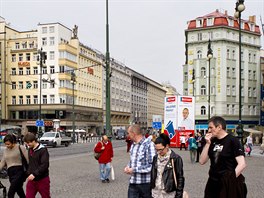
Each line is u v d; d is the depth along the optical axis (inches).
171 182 212.4
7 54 3102.9
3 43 3090.6
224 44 2559.1
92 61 3545.8
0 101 3080.7
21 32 3218.5
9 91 3102.9
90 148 1633.9
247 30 2689.5
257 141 2012.8
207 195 206.4
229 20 2605.8
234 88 2598.4
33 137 283.4
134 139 254.8
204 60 2561.5
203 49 2598.4
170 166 213.6
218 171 201.6
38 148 284.5
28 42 3093.0
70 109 3026.6
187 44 2659.9
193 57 2630.4
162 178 214.4
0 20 3267.7
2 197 370.3
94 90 3582.7
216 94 2544.3
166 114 1471.5
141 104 5467.5
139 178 249.3
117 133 3179.1
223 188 196.7
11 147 313.7
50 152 1322.6
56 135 1755.7
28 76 3058.6
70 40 3221.0
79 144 2138.3
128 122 4660.4
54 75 2982.3
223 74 2546.8
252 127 2657.5
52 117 2977.4
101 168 514.6
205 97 2551.7
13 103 3100.4
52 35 2999.5
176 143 1425.9
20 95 3080.7
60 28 3034.0
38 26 3034.0
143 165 248.1
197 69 2581.2
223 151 200.8
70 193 421.4
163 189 213.9
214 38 2568.9
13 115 3090.6
